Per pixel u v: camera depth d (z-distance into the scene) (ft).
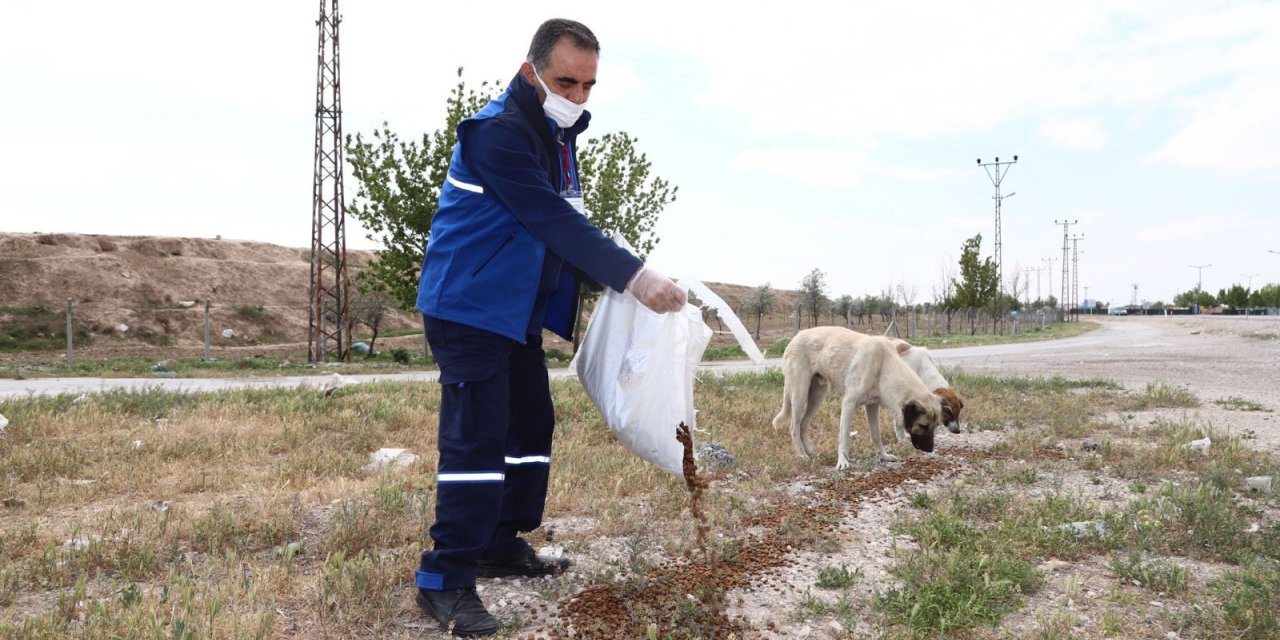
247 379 65.46
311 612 11.31
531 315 11.02
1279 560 14.44
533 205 9.92
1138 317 435.12
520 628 11.09
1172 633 11.32
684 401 11.39
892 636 10.89
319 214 99.96
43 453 20.81
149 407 31.37
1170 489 18.85
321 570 13.07
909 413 24.36
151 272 198.39
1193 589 13.21
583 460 21.80
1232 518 16.44
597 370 11.73
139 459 21.16
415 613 11.48
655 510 17.28
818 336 25.89
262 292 215.92
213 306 175.52
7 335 138.92
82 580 11.62
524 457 12.55
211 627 10.18
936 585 12.42
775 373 52.13
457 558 10.77
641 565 12.97
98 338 149.89
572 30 10.38
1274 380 54.19
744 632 11.16
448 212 10.50
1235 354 87.56
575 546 14.75
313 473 20.66
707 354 99.25
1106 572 14.15
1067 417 33.01
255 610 11.23
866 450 26.55
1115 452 25.41
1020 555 14.62
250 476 20.26
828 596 12.71
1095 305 564.71
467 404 10.57
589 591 12.24
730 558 14.15
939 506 18.10
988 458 25.29
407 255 96.78
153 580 12.57
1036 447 26.30
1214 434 28.30
